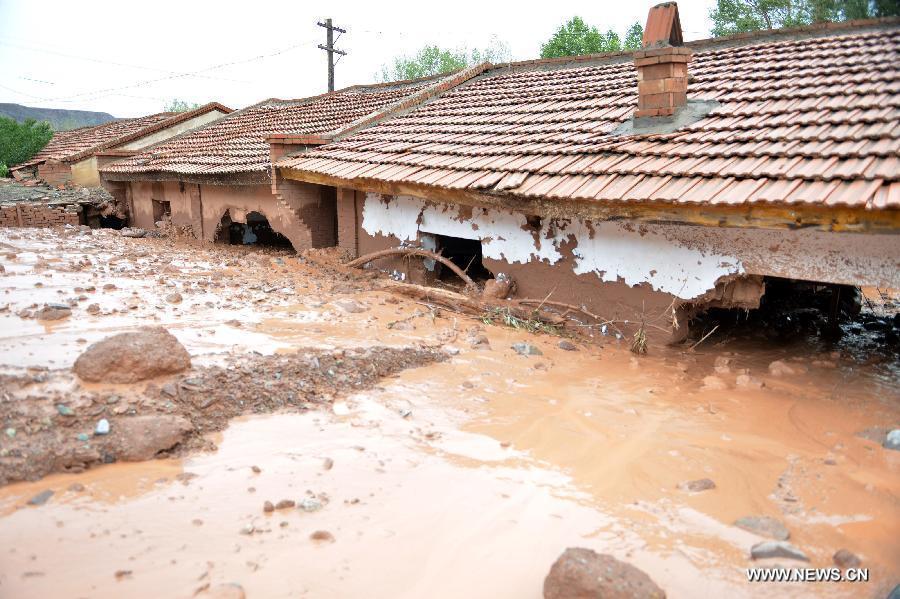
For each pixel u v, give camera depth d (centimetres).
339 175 1069
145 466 451
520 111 1095
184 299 830
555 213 782
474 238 972
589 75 1180
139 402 505
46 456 434
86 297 788
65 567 342
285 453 478
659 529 399
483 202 862
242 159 1468
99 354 527
